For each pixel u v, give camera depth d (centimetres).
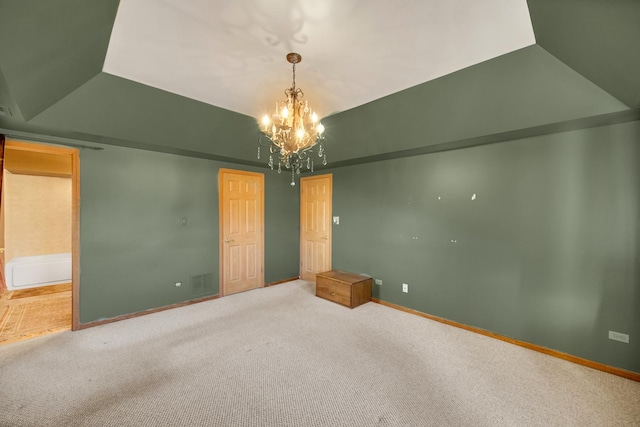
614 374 228
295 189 528
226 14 171
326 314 356
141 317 342
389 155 369
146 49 207
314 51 211
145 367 232
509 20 175
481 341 286
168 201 370
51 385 207
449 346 274
